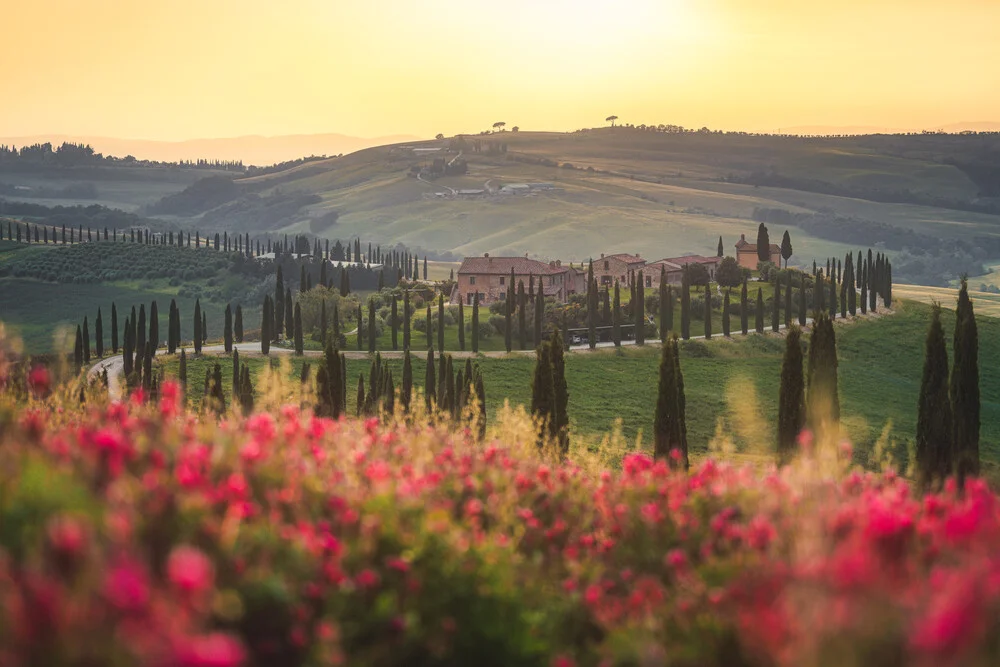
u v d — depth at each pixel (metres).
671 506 18.48
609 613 14.82
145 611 8.62
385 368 124.94
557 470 23.11
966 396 53.34
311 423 20.08
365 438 20.41
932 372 48.75
